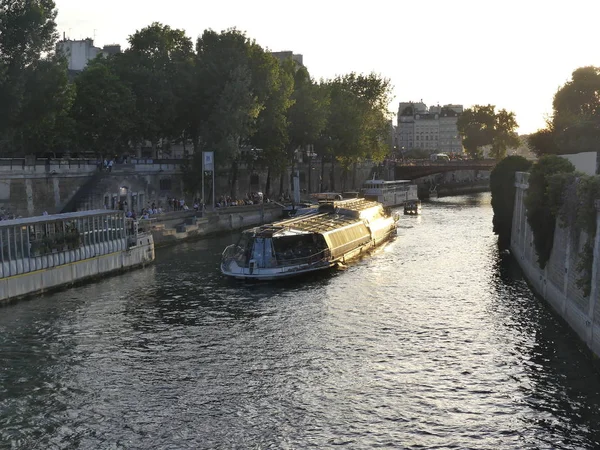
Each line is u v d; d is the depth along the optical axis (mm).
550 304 38031
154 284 45250
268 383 27594
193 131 80562
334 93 108750
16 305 39062
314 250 50562
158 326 35312
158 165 75688
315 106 91500
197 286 44781
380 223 67688
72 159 66438
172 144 97562
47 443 22500
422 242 66438
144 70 73562
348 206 68125
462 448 22203
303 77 102562
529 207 39844
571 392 26453
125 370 28984
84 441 22688
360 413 24812
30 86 54500
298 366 29484
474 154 189500
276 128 82000
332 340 33031
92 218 46438
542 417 24344
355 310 38656
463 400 25859
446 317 37000
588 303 30266
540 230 39375
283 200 93250
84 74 70125
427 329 34781
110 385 27344
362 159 121562
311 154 115625
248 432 23359
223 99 72938
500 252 59562
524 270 48125
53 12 56344
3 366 29297
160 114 74875
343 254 53562
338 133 104375
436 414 24688
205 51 78812
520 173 55344
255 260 47219
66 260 43750
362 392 26656
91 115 70125
